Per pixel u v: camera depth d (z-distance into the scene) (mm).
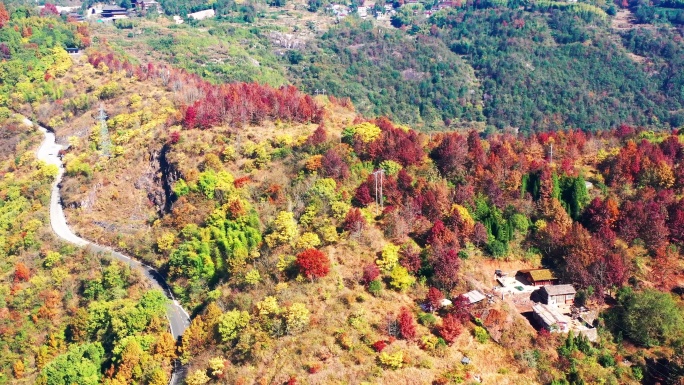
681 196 170375
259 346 130625
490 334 135500
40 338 163750
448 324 130625
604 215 161375
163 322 151875
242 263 156750
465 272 151125
